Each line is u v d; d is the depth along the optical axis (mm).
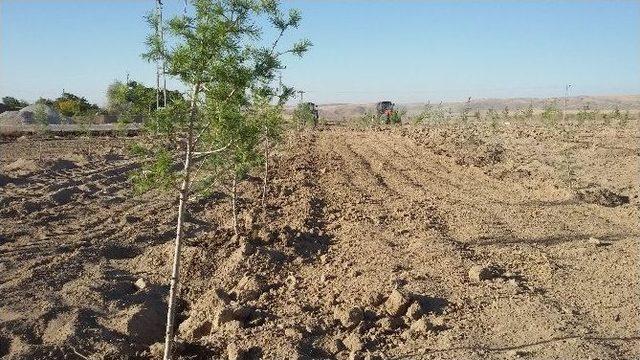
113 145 39094
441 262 11797
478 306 9438
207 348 8492
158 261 12648
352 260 12453
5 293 10531
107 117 58719
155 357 8500
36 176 23922
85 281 11219
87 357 8445
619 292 9703
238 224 15672
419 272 11266
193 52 6457
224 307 9531
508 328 8531
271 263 12141
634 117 53375
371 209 17734
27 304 10062
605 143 29672
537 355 7582
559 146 29688
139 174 7238
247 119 8109
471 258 12117
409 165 27500
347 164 28406
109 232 15336
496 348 7910
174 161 7180
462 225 15406
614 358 7395
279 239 13695
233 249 12891
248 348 8148
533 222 15484
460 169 25500
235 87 6820
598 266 11250
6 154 33344
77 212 17688
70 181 22844
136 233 15047
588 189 18875
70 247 13797
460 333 8406
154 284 11281
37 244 14062
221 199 19375
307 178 23953
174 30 6473
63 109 65688
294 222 15859
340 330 8906
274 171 25344
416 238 13938
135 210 18047
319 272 11898
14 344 8695
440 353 7820
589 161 24906
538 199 18516
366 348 8148
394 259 12211
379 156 31172
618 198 17922
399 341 8398
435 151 30578
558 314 8852
